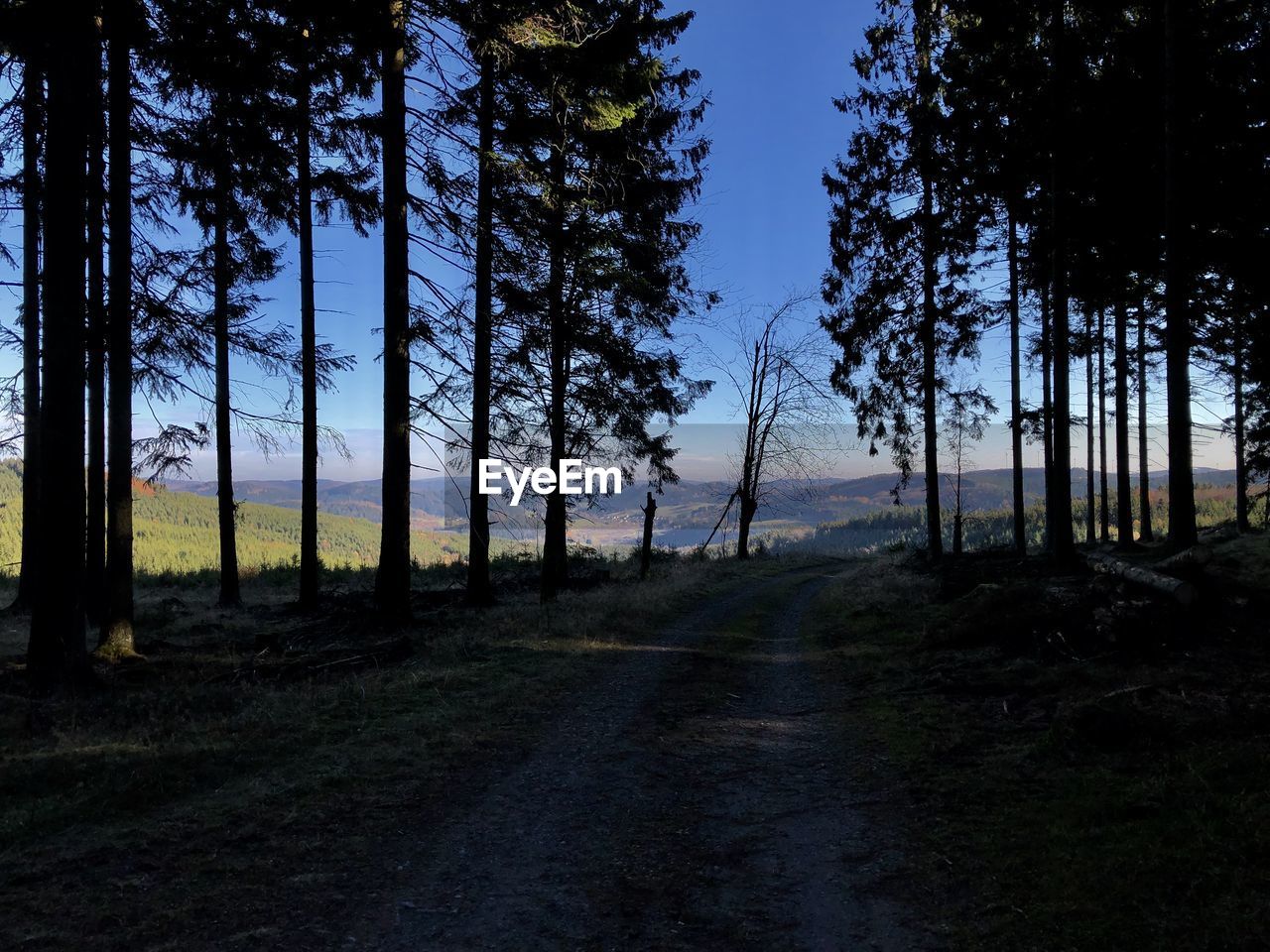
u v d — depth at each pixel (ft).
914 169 65.72
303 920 12.05
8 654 35.81
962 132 54.60
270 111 43.96
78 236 27.37
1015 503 74.64
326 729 22.80
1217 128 43.80
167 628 46.57
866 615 47.60
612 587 62.85
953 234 64.18
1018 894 12.29
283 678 30.30
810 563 113.39
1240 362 64.28
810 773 19.97
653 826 16.40
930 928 11.65
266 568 89.10
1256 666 22.31
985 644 31.55
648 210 56.95
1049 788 16.63
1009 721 22.26
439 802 17.56
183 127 42.47
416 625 41.81
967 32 49.78
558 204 47.50
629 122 54.80
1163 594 27.68
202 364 44.78
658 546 114.21
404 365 40.91
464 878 13.79
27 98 37.63
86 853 14.17
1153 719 18.80
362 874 13.82
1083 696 22.63
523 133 46.14
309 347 53.06
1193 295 57.67
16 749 20.39
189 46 34.91
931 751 20.47
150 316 40.55
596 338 55.93
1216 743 17.04
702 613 52.75
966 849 14.29
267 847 14.76
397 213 39.91
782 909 12.59
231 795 17.44
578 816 16.96
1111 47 46.75
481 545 52.26
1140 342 70.23
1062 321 46.65
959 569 56.44
